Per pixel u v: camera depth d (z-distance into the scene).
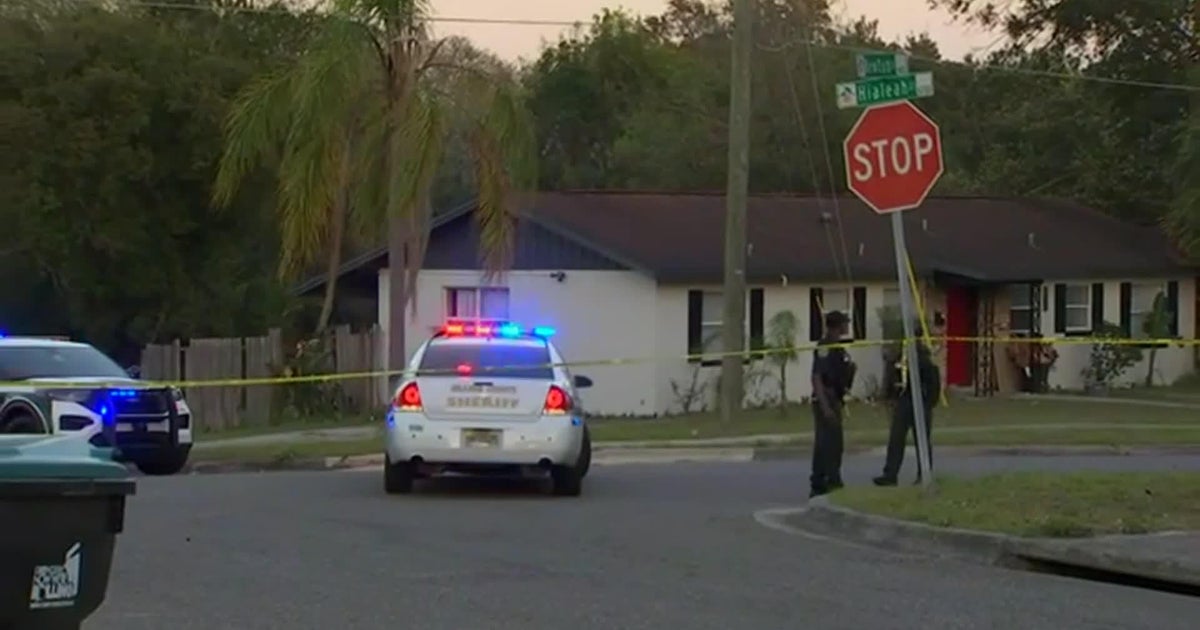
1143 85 72.50
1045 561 21.20
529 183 48.66
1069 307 67.50
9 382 34.59
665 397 56.44
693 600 18.33
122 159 61.97
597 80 106.38
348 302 70.38
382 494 30.42
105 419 35.22
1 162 60.56
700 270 55.91
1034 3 76.75
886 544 23.23
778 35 92.75
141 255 64.44
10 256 63.56
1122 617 17.75
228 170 47.56
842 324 29.73
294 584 19.17
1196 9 71.44
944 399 57.97
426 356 30.94
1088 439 46.41
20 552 11.40
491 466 29.77
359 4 45.47
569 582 19.48
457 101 48.25
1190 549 20.72
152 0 74.88
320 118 45.78
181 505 27.53
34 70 61.53
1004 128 92.62
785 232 63.00
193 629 16.41
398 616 17.20
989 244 67.19
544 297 57.91
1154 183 79.12
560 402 29.97
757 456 44.34
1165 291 70.88
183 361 50.28
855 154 25.64
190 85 63.62
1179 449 46.22
